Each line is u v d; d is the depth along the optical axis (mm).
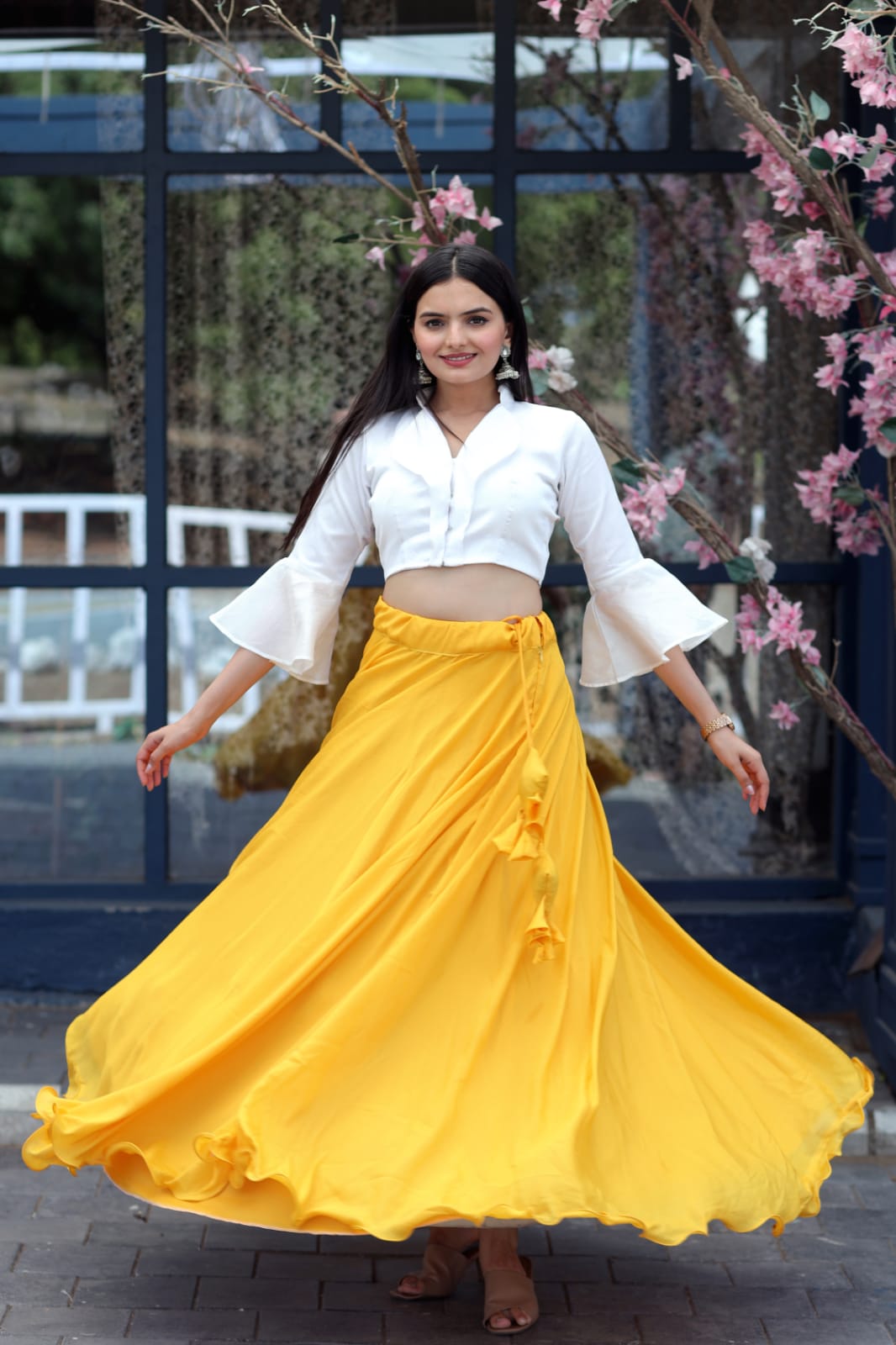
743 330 6238
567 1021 3607
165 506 6270
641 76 6090
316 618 3982
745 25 6066
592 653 4113
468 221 6113
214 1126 3604
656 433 6285
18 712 6480
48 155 6141
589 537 3971
